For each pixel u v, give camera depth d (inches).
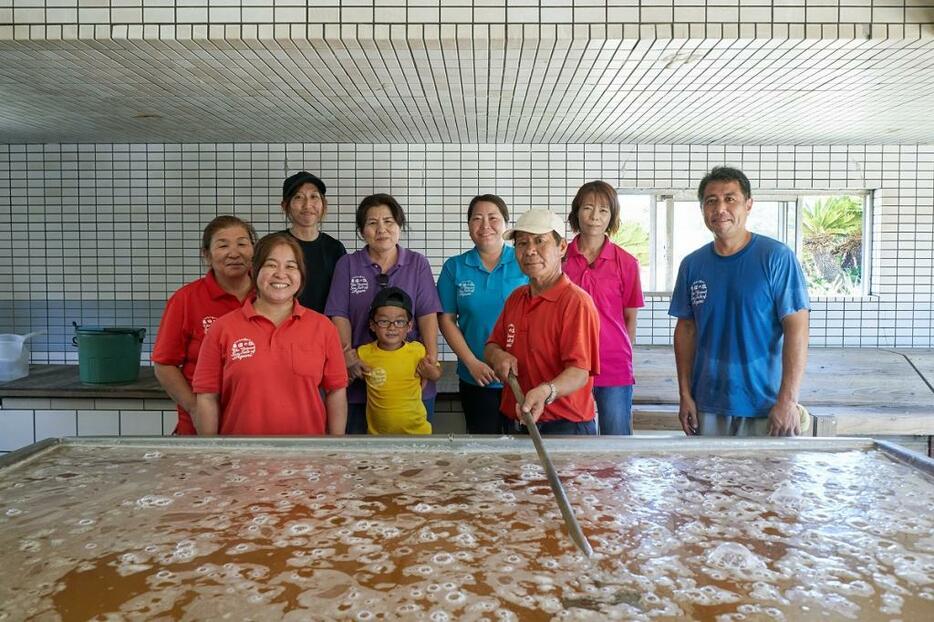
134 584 42.4
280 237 82.6
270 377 80.9
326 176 170.2
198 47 96.9
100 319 174.2
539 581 43.1
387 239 109.5
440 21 93.7
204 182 170.9
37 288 174.7
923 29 92.9
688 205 173.9
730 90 119.0
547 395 78.3
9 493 59.0
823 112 136.1
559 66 105.5
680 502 57.1
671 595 41.4
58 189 172.1
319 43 95.4
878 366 152.7
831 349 157.6
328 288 119.5
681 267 103.7
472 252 118.1
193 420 88.7
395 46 96.4
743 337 93.9
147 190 171.3
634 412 139.7
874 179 170.6
